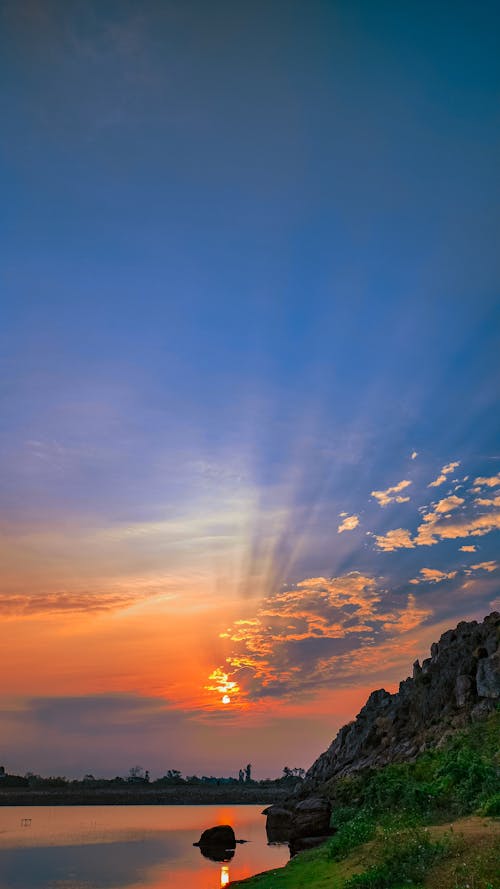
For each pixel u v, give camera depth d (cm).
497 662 6366
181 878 4588
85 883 4653
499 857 1616
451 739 5291
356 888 1814
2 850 7075
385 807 3250
